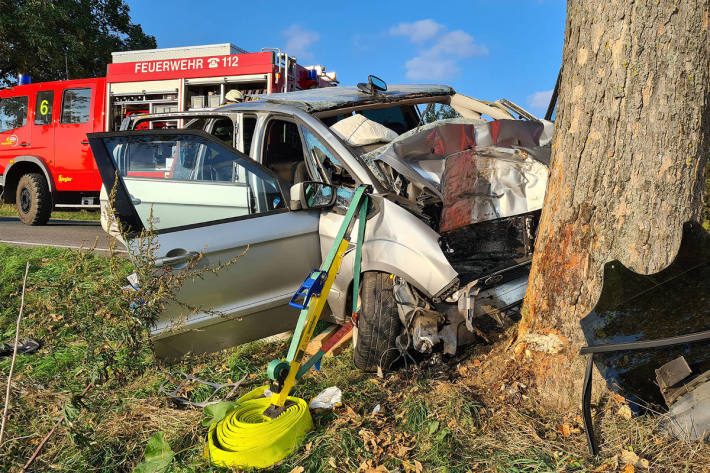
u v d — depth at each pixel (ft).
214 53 29.81
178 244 10.47
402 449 7.98
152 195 10.97
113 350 9.36
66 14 62.49
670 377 7.79
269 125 13.79
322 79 32.63
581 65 8.62
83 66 67.72
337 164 12.03
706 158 8.54
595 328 8.21
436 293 10.02
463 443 8.05
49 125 33.99
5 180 35.96
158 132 11.35
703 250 7.52
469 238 13.03
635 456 7.32
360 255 9.98
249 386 10.71
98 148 10.73
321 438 8.37
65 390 10.66
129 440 8.96
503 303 10.43
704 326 7.56
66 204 34.73
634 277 7.91
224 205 11.37
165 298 9.73
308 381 10.62
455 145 12.60
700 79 8.13
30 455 8.62
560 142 9.05
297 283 11.64
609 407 8.36
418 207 11.36
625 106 8.23
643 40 8.04
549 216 9.16
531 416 8.68
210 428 8.70
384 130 13.19
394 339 10.52
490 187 11.34
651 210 8.27
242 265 10.96
